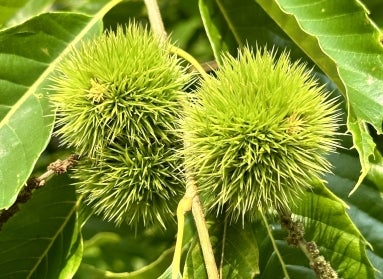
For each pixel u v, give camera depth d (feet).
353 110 1.53
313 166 1.47
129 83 1.52
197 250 1.56
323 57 1.58
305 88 1.49
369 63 1.57
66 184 1.72
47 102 1.64
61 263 1.68
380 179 1.72
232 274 1.57
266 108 1.46
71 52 1.68
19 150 1.61
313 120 1.48
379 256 1.71
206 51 2.10
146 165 1.53
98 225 2.03
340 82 1.58
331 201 1.61
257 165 1.46
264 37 1.72
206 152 1.46
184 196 1.45
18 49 1.66
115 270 2.10
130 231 2.02
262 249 1.70
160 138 1.54
